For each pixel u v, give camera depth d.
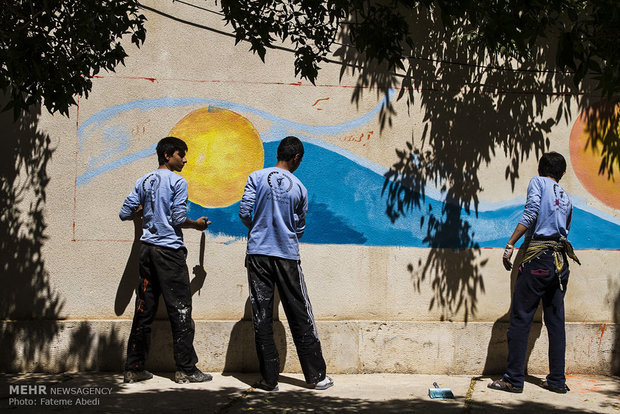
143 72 5.73
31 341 5.56
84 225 5.68
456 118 5.86
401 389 5.18
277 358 5.13
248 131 5.77
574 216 5.87
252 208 5.24
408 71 5.84
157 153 5.47
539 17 5.62
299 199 5.25
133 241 5.70
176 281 5.26
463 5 3.81
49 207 5.67
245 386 5.19
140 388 5.07
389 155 5.81
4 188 5.66
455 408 4.65
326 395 4.96
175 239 5.28
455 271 5.80
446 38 5.86
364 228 5.78
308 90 5.79
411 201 5.81
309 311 5.20
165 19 5.75
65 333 5.58
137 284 5.69
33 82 4.15
